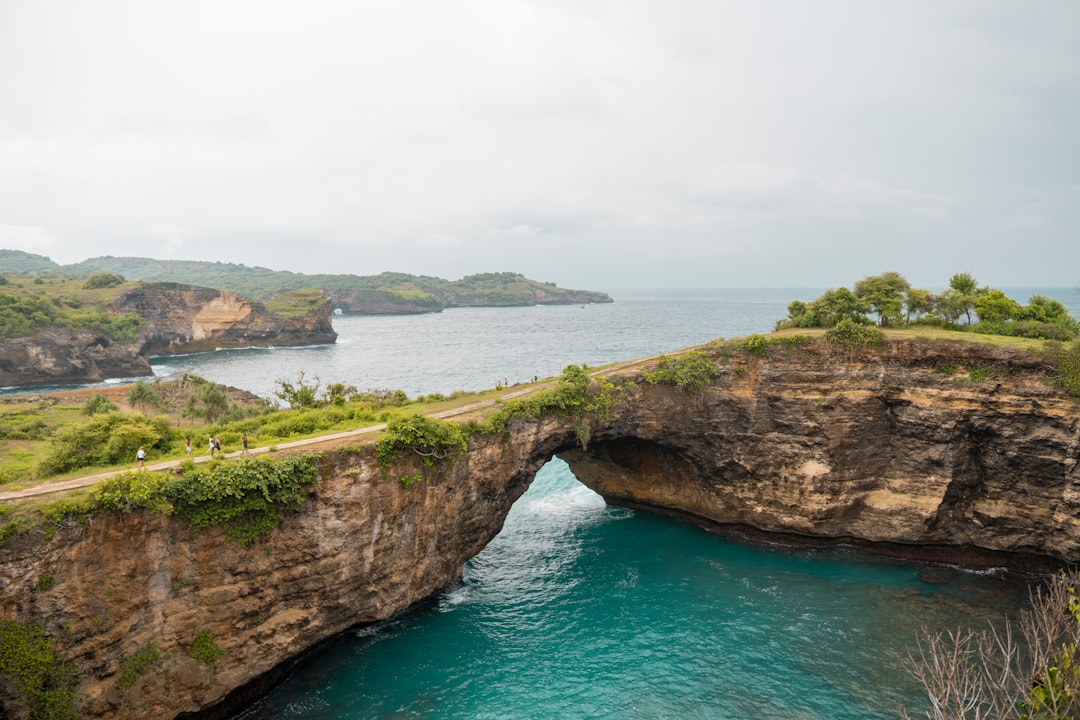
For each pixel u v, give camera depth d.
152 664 31.38
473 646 40.84
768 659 38.78
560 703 35.44
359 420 50.78
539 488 71.81
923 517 49.88
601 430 53.38
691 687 36.53
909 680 36.16
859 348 51.69
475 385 132.25
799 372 52.91
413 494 40.62
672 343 197.75
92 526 29.22
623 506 65.12
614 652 40.00
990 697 33.19
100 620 29.55
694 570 50.47
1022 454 46.59
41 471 37.59
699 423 55.97
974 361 48.28
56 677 28.36
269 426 48.69
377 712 34.75
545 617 44.25
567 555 54.06
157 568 31.30
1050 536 46.69
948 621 41.84
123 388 122.94
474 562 53.31
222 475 32.66
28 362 156.25
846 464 52.19
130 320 183.12
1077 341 45.75
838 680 36.56
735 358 54.81
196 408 82.25
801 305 63.69
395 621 43.91
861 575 48.97
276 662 36.09
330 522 36.75
